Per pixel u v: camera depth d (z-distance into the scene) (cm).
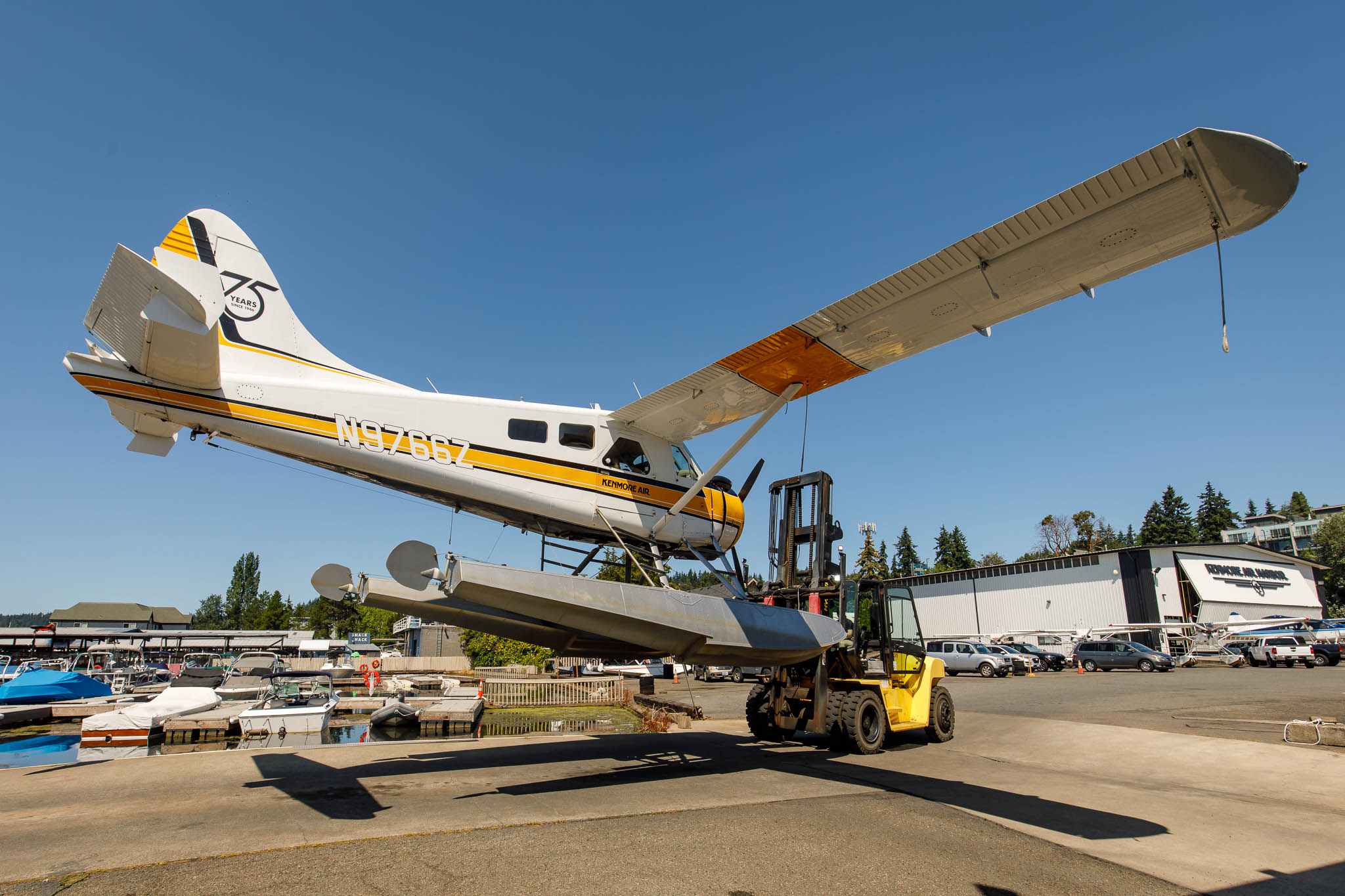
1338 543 5934
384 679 2462
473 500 767
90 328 592
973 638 3578
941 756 909
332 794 640
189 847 470
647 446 907
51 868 426
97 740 1087
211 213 730
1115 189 528
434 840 486
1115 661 2747
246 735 1195
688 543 926
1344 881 428
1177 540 6862
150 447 727
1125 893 403
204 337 591
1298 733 887
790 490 1045
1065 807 609
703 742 1026
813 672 956
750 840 490
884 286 656
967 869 438
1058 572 3656
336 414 694
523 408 808
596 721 1473
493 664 2995
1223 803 630
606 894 385
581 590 654
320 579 712
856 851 471
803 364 788
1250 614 3397
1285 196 511
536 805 597
